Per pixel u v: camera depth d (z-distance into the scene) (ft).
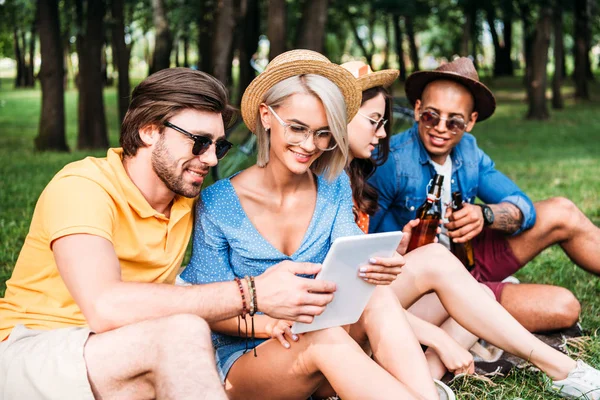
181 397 6.95
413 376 8.87
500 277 13.43
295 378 8.75
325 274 8.14
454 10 97.14
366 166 12.29
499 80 108.37
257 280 8.10
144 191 8.62
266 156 9.30
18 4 71.00
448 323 11.41
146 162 8.49
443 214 12.92
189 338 7.20
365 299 8.64
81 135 46.19
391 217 13.12
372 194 12.34
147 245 8.61
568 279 16.24
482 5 77.71
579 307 12.32
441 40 146.30
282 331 8.77
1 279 15.48
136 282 7.80
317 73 8.86
